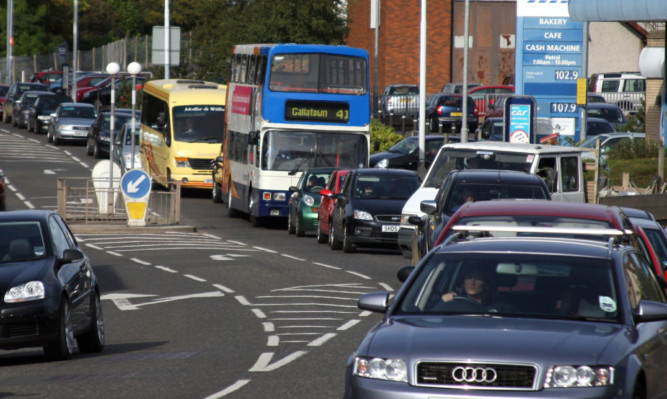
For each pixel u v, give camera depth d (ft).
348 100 293.64
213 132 369.71
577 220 93.35
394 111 534.37
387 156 378.73
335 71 293.64
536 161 197.47
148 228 277.85
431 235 161.48
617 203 238.27
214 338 134.72
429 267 78.43
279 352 122.52
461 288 75.97
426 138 385.91
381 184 243.60
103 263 216.54
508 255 77.77
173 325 146.82
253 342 130.52
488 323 71.31
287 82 292.40
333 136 293.84
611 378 66.13
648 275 83.10
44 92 614.75
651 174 319.88
